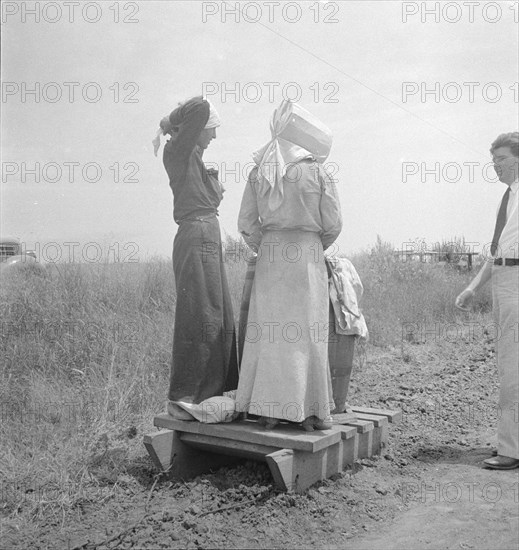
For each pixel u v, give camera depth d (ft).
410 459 17.25
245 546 12.57
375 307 37.37
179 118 15.70
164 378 22.91
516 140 16.55
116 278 30.60
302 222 15.05
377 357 30.99
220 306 15.89
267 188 15.07
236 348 16.94
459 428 20.49
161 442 15.51
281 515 13.47
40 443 17.81
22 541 13.19
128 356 23.59
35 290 27.61
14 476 15.84
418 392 24.97
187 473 16.06
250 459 16.01
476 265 56.18
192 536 12.84
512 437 16.46
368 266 47.16
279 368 14.79
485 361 30.94
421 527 13.25
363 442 16.57
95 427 18.40
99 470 16.08
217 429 15.12
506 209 16.80
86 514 14.26
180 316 15.69
